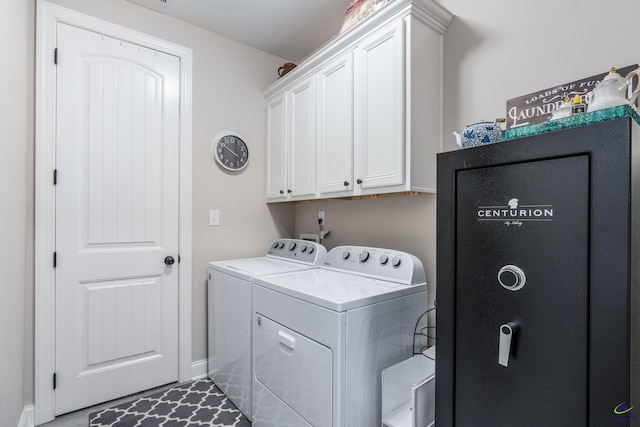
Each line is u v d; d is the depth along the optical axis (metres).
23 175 1.66
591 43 1.19
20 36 1.58
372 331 1.31
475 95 1.54
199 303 2.34
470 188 0.89
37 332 1.76
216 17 2.25
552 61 1.29
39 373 1.76
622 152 0.63
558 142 0.72
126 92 2.07
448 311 0.93
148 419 1.80
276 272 1.85
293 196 2.30
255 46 2.61
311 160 2.11
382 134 1.62
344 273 1.81
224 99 2.47
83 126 1.92
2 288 1.31
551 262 0.73
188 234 2.28
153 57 2.17
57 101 1.84
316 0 2.07
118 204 2.04
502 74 1.45
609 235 0.65
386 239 1.99
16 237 1.54
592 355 0.67
